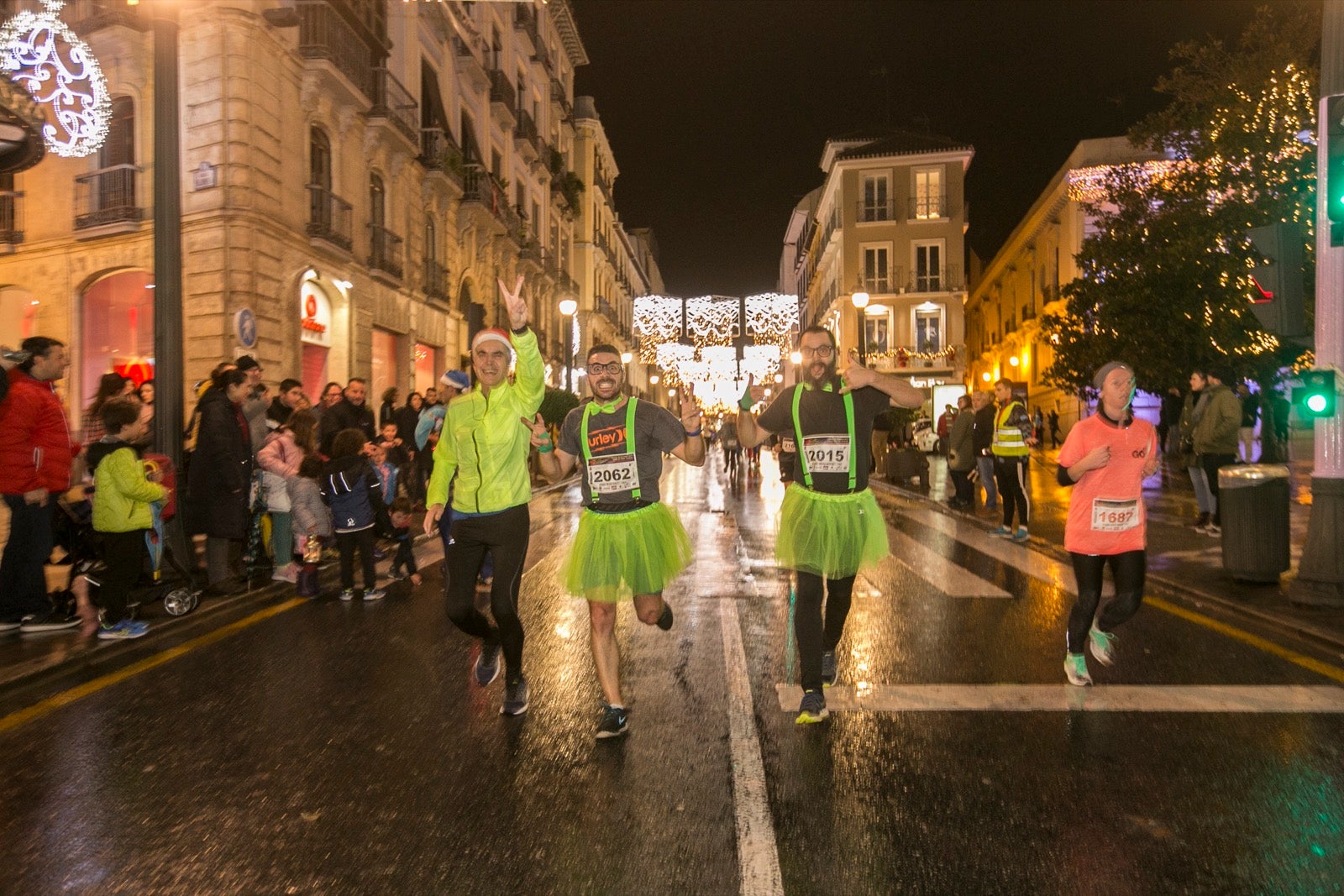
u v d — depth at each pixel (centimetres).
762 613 705
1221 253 1742
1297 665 536
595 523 429
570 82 4322
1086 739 416
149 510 612
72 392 1670
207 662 565
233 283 1491
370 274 1953
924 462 1986
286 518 823
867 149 4416
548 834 327
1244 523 748
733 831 327
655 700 480
